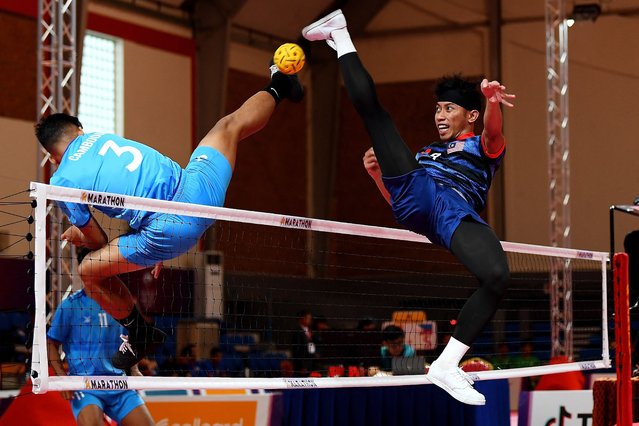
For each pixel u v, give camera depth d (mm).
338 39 5137
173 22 21828
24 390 7844
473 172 5281
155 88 21250
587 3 24141
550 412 9508
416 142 25484
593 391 8047
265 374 14445
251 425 8148
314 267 23656
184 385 6133
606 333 9359
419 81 25500
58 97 11844
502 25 24812
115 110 20297
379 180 5797
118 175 5930
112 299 6312
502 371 8195
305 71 25484
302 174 25484
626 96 24172
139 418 7027
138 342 6707
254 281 19094
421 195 4945
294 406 8336
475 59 25016
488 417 9078
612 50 24281
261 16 23422
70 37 11992
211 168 6121
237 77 23281
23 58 18438
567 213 16141
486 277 4742
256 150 24172
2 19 18109
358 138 25672
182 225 5984
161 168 6027
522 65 24688
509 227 24656
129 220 5980
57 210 11461
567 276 15641
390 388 8672
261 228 21391
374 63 25922
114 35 20234
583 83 24500
